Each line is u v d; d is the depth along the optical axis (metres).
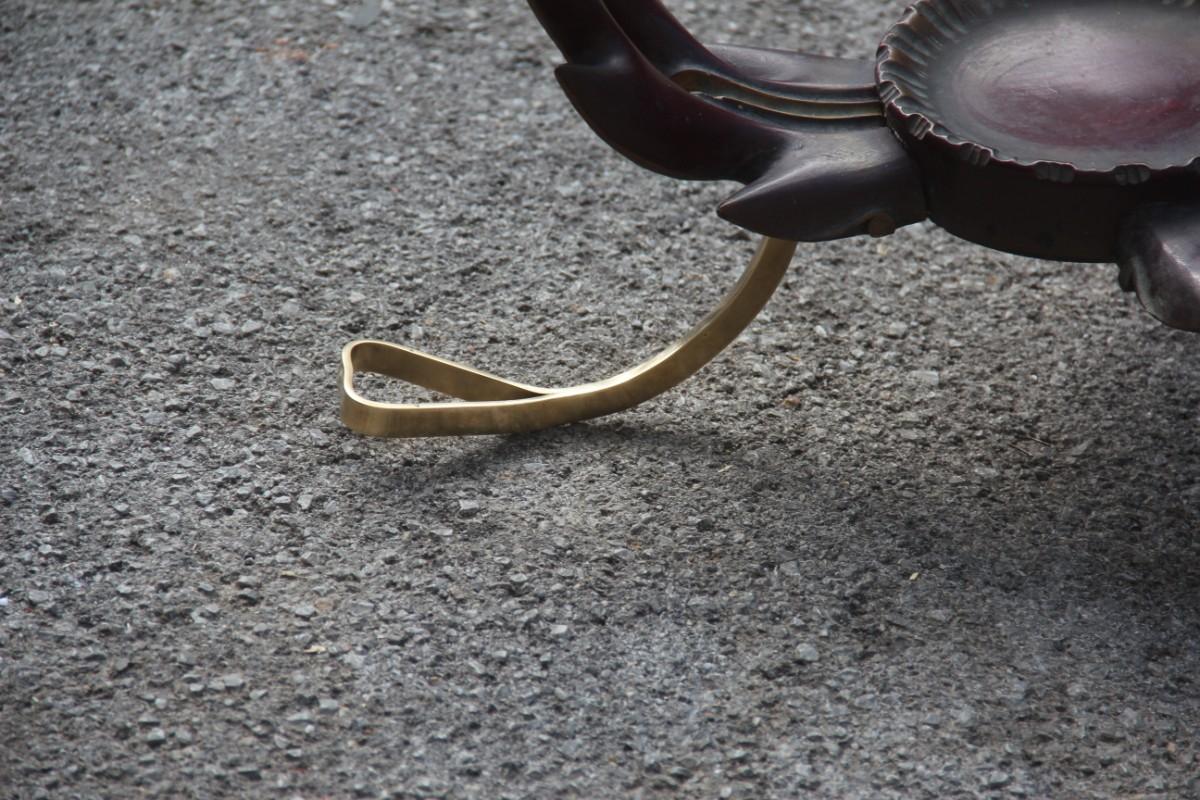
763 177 1.88
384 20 2.31
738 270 2.13
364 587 1.92
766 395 2.04
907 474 1.99
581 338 2.07
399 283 2.10
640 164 1.90
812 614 1.92
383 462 1.98
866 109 1.92
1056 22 1.94
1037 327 2.09
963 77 1.91
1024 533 1.96
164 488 1.96
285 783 1.84
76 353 2.03
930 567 1.94
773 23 2.33
